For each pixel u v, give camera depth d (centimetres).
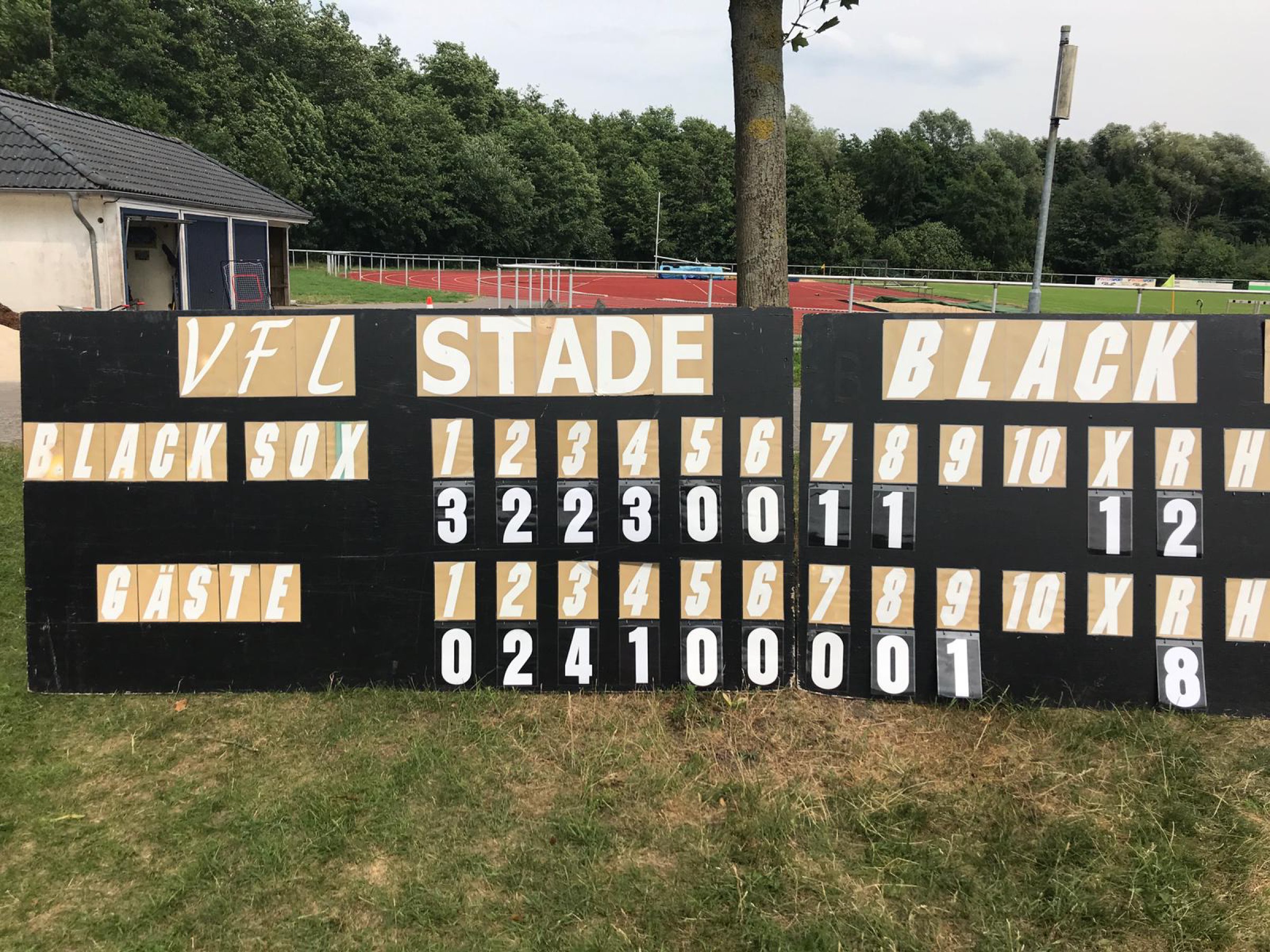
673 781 314
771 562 377
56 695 387
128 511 390
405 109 6362
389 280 3938
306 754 336
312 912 255
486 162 6262
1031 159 10250
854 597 376
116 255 1565
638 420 380
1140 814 296
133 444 390
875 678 372
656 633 381
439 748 336
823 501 376
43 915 254
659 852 280
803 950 240
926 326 371
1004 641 371
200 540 390
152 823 295
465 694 380
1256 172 10344
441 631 387
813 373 375
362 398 387
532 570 385
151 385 389
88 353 388
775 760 330
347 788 312
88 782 319
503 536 384
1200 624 365
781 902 259
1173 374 367
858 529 375
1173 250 8519
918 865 273
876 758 331
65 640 390
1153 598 366
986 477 371
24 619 454
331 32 6359
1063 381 369
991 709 363
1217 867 272
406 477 387
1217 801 301
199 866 272
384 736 348
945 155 9175
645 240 7588
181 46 4991
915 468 373
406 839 285
